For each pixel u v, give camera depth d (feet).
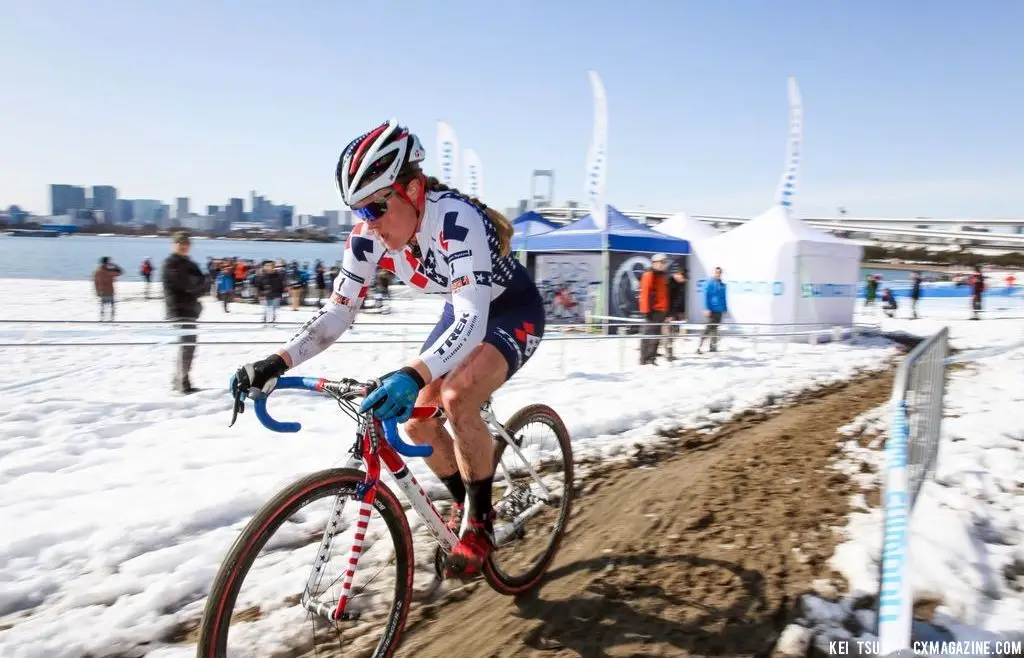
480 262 6.53
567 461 9.59
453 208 6.57
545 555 8.79
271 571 8.59
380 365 29.32
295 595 8.05
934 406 12.21
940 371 13.34
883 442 15.34
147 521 10.32
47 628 7.40
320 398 20.48
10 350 30.09
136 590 8.43
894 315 66.64
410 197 6.49
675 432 17.44
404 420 5.77
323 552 5.97
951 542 9.23
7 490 11.81
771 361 32.19
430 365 5.91
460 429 6.87
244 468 13.29
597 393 22.21
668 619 7.64
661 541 9.93
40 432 15.94
